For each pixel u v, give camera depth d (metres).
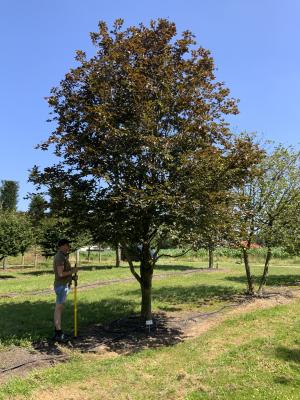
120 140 8.11
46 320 9.83
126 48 8.77
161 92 8.59
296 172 13.78
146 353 7.44
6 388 5.67
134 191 7.73
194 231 8.23
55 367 6.62
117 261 27.22
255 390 5.69
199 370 6.53
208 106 8.80
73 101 8.77
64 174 8.84
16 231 25.30
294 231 14.02
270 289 15.83
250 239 13.80
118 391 5.73
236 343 8.12
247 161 8.70
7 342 7.81
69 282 8.50
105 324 9.69
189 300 13.21
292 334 8.72
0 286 16.58
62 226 9.26
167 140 8.12
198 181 8.23
